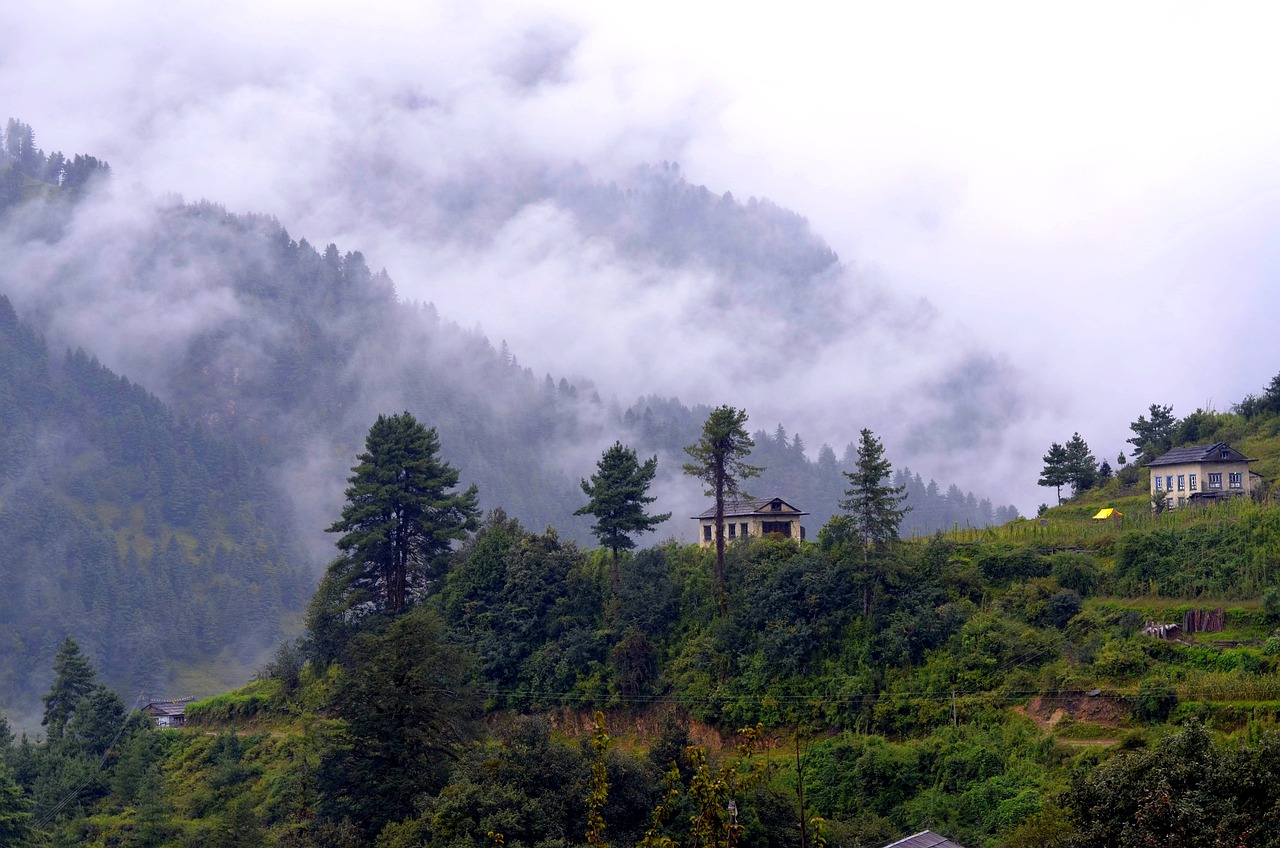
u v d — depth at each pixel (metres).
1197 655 67.25
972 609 77.31
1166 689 63.47
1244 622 69.94
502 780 56.94
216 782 80.56
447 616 93.44
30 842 70.88
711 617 85.56
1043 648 71.94
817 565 82.44
